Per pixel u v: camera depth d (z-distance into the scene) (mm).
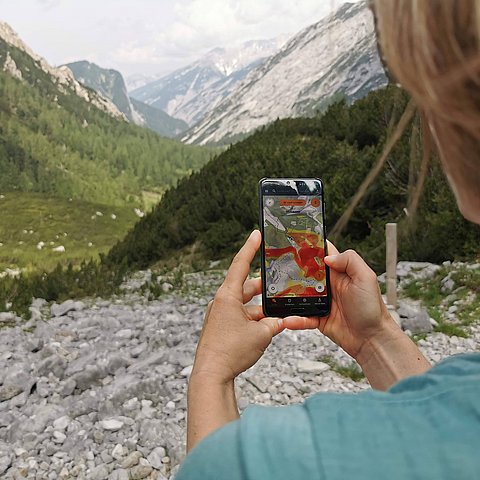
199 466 523
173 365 5711
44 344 6438
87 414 4656
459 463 463
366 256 10523
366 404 523
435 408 503
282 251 1182
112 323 7395
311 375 5496
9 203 105188
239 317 953
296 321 1151
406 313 7223
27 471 3900
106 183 161500
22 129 164625
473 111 423
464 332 6855
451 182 491
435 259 9977
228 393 863
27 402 4926
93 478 3854
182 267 14266
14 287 9477
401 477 469
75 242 94375
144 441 4207
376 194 11969
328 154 17234
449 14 416
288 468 490
